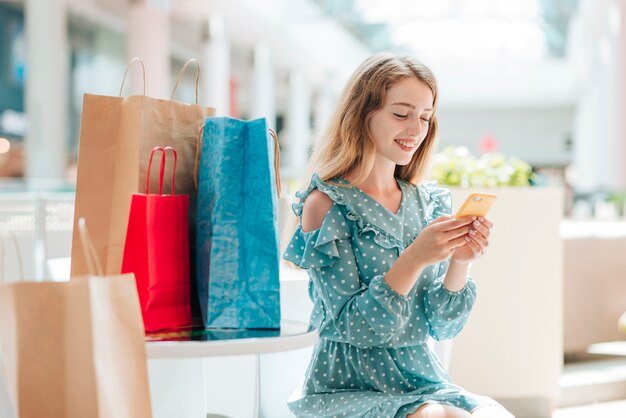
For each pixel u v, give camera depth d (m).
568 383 3.33
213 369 2.03
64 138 9.59
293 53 15.93
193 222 1.63
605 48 12.45
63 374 1.23
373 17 14.31
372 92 1.62
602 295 3.90
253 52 15.30
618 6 10.59
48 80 9.32
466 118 24.58
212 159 1.53
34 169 9.30
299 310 1.97
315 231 1.59
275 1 13.13
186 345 1.32
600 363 3.77
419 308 1.63
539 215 3.04
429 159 1.78
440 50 16.73
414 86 1.60
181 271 1.52
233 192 1.50
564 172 23.88
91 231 1.55
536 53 17.38
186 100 14.91
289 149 18.14
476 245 1.50
